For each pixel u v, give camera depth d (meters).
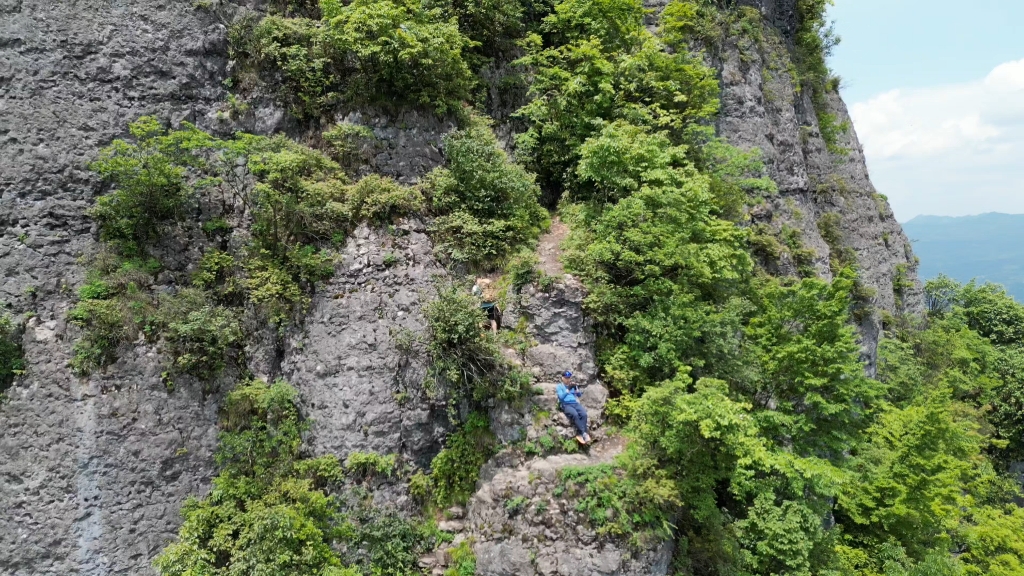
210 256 18.23
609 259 18.91
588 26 25.25
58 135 16.88
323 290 18.20
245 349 17.97
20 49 16.70
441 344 17.48
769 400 21.59
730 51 32.72
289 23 20.56
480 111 24.45
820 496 19.38
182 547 14.85
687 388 18.08
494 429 17.41
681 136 25.12
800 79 40.00
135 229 17.45
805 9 42.78
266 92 20.33
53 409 15.18
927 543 24.05
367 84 20.47
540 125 24.72
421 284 18.58
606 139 20.27
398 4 20.84
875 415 27.97
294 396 17.33
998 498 37.22
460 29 24.64
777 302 22.17
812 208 36.44
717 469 16.89
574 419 16.72
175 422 16.27
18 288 15.85
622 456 15.99
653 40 25.02
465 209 20.50
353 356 17.41
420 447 17.45
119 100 17.98
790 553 16.97
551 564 14.77
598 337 18.78
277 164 17.41
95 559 14.87
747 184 26.84
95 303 15.99
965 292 53.69
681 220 19.64
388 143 20.59
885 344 38.28
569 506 15.16
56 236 16.50
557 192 24.81
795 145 35.28
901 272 45.81
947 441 24.12
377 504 16.62
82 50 17.50
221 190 19.20
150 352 16.34
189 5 19.47
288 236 18.86
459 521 16.92
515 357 17.92
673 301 18.69
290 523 14.96
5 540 14.36
